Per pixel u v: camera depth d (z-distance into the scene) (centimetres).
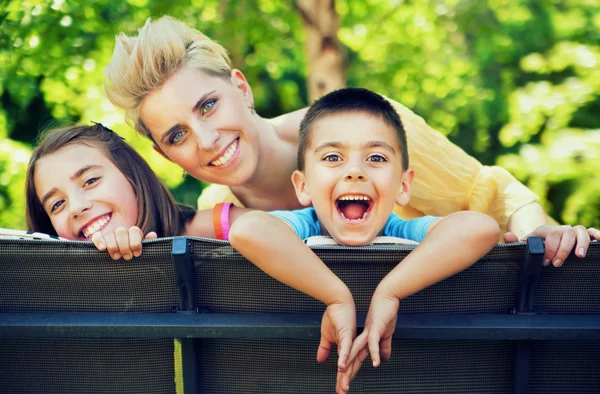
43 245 170
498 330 165
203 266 170
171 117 252
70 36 515
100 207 251
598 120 710
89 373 180
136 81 249
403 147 222
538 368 177
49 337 171
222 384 179
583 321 167
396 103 287
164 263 170
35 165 255
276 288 171
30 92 547
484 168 286
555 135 694
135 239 167
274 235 169
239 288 172
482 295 172
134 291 173
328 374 176
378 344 163
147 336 167
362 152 209
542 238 173
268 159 271
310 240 206
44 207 256
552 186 680
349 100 216
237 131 256
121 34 256
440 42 686
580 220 665
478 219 173
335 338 167
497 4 657
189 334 166
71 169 251
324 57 593
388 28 657
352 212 217
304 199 229
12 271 173
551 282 172
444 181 279
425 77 688
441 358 175
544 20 774
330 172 209
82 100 563
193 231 270
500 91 783
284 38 684
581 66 722
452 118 748
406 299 172
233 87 260
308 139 219
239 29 619
